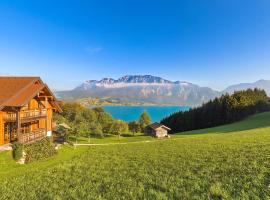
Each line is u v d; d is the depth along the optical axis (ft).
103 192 56.18
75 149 135.74
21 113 110.01
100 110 315.37
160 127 247.09
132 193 53.47
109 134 262.06
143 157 93.97
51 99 146.51
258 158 71.46
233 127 249.75
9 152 95.66
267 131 151.33
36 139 120.06
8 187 66.44
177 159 83.30
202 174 61.26
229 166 65.92
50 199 55.11
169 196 49.78
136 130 290.76
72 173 76.23
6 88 114.42
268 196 44.32
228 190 49.19
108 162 90.02
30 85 120.47
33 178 73.67
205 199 46.37
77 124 199.93
